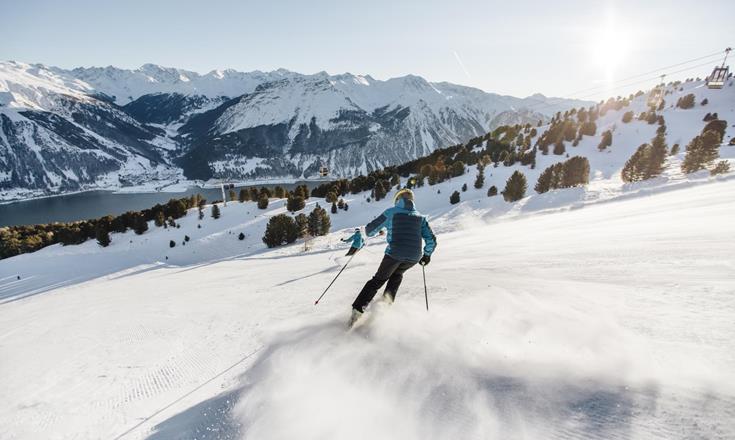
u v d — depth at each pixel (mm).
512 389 1915
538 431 1558
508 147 120438
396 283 3781
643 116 140125
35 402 3092
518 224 19469
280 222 56844
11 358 4531
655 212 12125
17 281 49312
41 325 6766
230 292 8078
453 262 7703
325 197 99875
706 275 3473
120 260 58969
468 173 100375
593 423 1533
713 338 2057
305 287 6945
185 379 3141
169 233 73812
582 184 63469
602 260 5172
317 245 46000
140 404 2812
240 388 2658
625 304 2955
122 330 5312
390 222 3666
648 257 4762
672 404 1545
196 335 4449
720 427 1359
